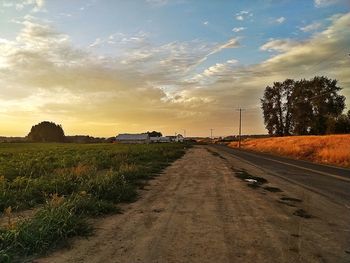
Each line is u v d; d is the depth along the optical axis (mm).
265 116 115188
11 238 6574
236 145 107125
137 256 6305
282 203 11898
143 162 28531
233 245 7027
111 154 38344
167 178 18797
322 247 7016
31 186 13094
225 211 10375
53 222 7414
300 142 65125
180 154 46188
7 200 10609
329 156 38656
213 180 18188
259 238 7566
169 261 6078
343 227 8719
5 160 28922
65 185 13055
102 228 8188
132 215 9648
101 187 12320
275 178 19766
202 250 6691
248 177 19953
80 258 6152
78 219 8141
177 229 8227
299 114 101375
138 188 14867
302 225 8828
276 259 6246
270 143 79062
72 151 48438
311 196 13617
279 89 112812
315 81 100188
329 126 95438
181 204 11383
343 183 18094
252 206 11234
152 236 7594
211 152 55812
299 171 24688
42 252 6367
